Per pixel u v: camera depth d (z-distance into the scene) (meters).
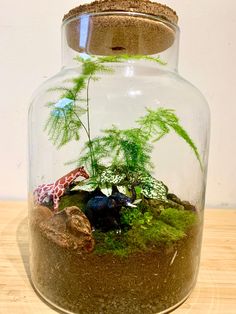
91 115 0.22
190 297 0.20
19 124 0.37
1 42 0.35
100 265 0.16
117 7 0.18
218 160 0.38
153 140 0.21
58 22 0.34
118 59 0.20
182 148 0.23
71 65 0.22
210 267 0.24
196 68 0.36
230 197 0.40
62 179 0.20
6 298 0.19
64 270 0.17
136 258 0.16
